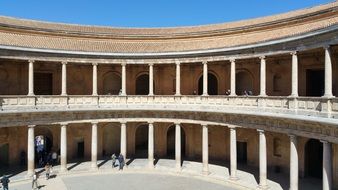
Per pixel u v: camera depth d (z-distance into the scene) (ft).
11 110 107.65
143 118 128.36
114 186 106.11
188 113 121.08
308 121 80.12
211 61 119.65
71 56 122.31
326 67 79.25
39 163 131.85
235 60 115.14
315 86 107.86
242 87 128.47
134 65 141.08
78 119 122.42
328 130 77.71
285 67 113.70
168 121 125.80
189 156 141.18
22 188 103.86
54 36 133.08
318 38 82.07
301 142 109.91
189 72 137.28
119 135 149.28
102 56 126.62
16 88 126.00
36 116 113.80
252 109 103.76
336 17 99.50
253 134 127.13
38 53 115.96
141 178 115.65
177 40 140.77
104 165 130.52
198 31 138.62
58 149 136.36
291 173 90.12
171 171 123.44
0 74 122.42
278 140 118.42
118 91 144.66
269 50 99.19
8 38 117.80
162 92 142.31
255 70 123.03
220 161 134.82
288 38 90.48
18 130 128.06
